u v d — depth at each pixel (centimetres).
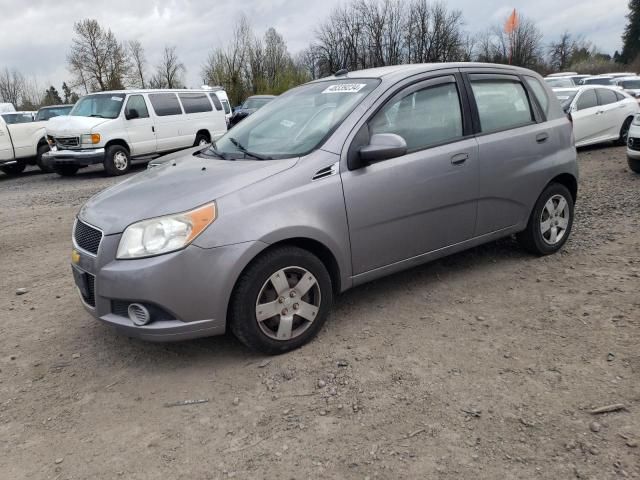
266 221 326
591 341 340
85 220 348
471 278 458
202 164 390
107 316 330
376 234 378
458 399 291
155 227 313
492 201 441
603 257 486
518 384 301
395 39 5603
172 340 320
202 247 312
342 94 405
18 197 1083
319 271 352
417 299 422
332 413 287
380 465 247
